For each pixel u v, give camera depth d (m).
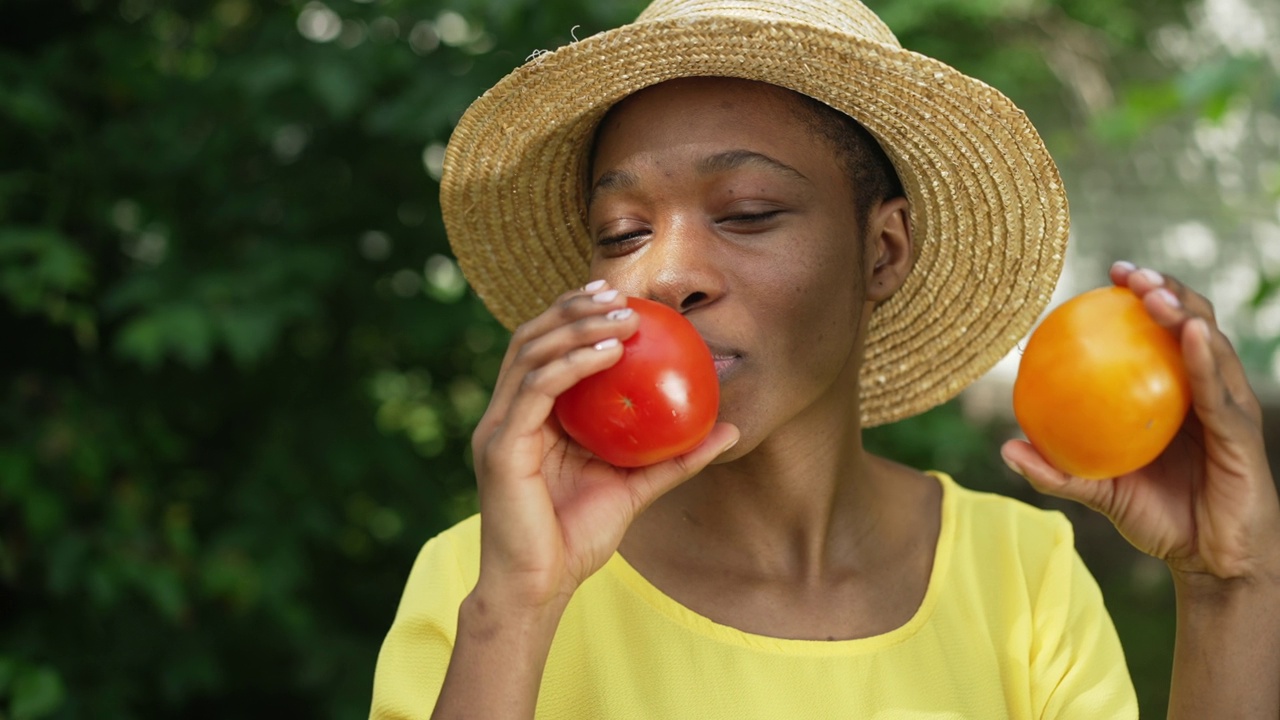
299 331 4.27
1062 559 1.77
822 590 1.64
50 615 3.86
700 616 1.58
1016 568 1.75
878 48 1.47
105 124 4.09
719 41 1.47
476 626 1.30
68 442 3.64
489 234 1.93
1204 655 1.45
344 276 3.99
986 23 7.05
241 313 3.53
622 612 1.59
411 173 4.05
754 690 1.54
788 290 1.51
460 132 1.76
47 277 3.43
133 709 4.14
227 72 3.68
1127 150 8.65
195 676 3.85
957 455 4.69
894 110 1.59
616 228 1.55
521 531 1.29
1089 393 1.32
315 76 3.53
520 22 3.59
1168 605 6.96
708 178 1.50
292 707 4.36
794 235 1.52
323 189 4.00
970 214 1.78
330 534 3.96
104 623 3.88
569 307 1.30
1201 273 9.32
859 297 1.66
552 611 1.33
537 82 1.62
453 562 1.65
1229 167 9.30
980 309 1.88
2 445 3.61
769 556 1.65
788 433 1.62
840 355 1.60
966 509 1.83
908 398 2.02
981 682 1.64
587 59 1.55
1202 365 1.29
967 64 6.04
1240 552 1.40
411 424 4.86
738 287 1.49
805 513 1.65
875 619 1.64
